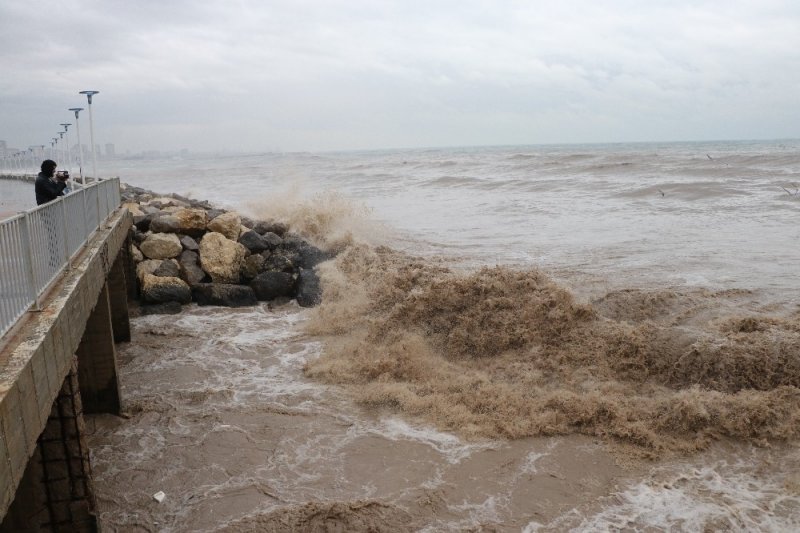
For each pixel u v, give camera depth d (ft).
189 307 45.19
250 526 19.75
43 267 16.90
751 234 55.26
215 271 47.06
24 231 15.12
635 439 24.38
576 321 33.60
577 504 20.61
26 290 15.12
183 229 51.88
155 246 47.60
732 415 24.57
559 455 23.70
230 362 34.53
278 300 46.39
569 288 40.16
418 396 29.01
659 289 39.50
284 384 31.32
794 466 21.94
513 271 38.81
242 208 79.15
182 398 29.76
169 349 36.65
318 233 60.34
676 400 25.91
